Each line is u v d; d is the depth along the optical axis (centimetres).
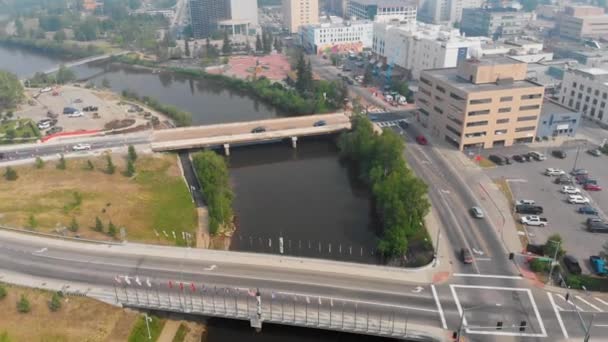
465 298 10256
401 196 12812
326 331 10050
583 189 15638
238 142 19862
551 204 14650
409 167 17225
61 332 9400
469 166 17325
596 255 11950
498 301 10181
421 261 11675
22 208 13838
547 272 11162
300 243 13538
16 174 15988
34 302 10044
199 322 10381
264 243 13550
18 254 11681
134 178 16412
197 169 16700
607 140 19525
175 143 19100
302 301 10075
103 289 10450
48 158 17688
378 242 12862
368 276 10931
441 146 19188
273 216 15075
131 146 17612
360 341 9912
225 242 13612
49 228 12800
